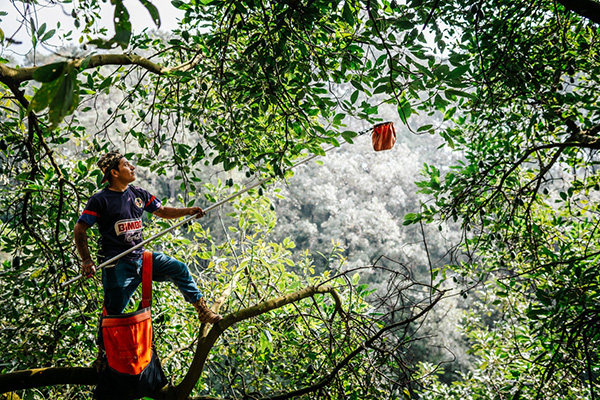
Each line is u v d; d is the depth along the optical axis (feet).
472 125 19.56
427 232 89.97
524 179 20.65
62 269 15.24
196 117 15.52
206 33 15.44
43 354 14.11
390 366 15.39
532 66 15.40
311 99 14.46
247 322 17.54
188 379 11.59
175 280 11.89
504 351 23.58
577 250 18.83
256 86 13.41
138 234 11.49
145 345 10.80
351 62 13.52
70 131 15.65
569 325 12.85
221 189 19.57
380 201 106.73
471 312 30.63
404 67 12.05
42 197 15.64
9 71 10.21
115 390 10.52
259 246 19.85
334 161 107.45
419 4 11.41
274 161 13.60
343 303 19.01
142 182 87.76
